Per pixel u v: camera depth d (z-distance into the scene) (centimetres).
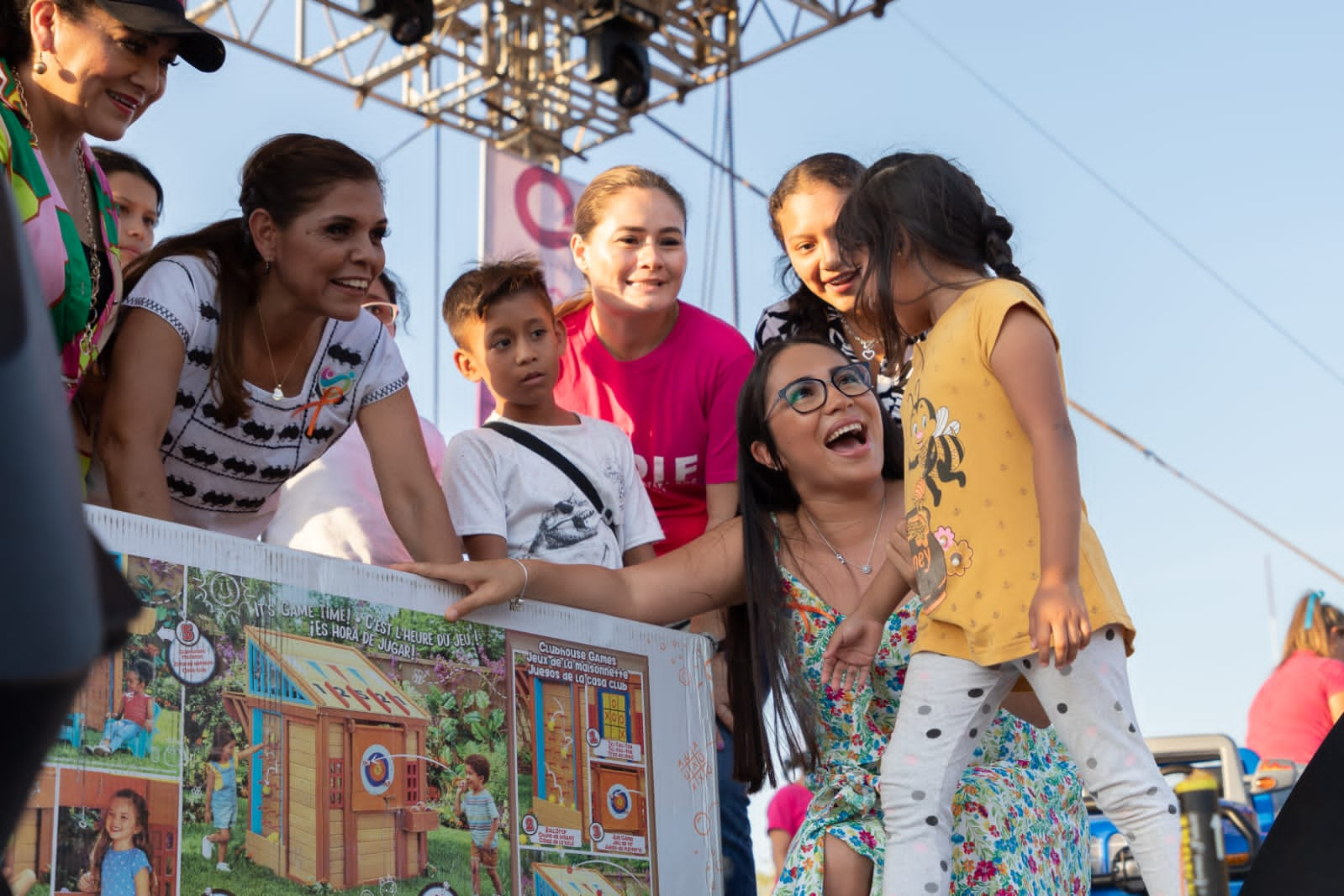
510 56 1026
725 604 278
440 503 262
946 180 240
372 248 244
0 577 46
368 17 909
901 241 238
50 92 207
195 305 236
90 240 218
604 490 316
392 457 263
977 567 222
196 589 179
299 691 189
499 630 221
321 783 190
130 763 168
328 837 189
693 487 352
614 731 234
